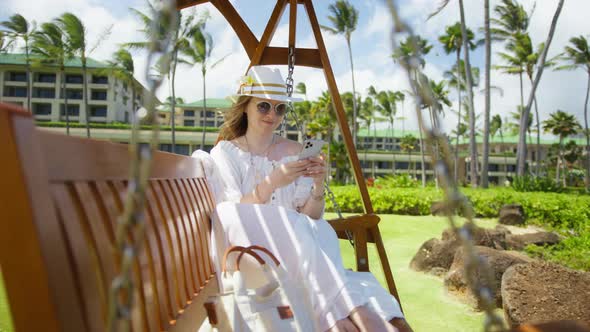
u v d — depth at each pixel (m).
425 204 13.22
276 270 1.68
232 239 1.99
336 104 2.81
